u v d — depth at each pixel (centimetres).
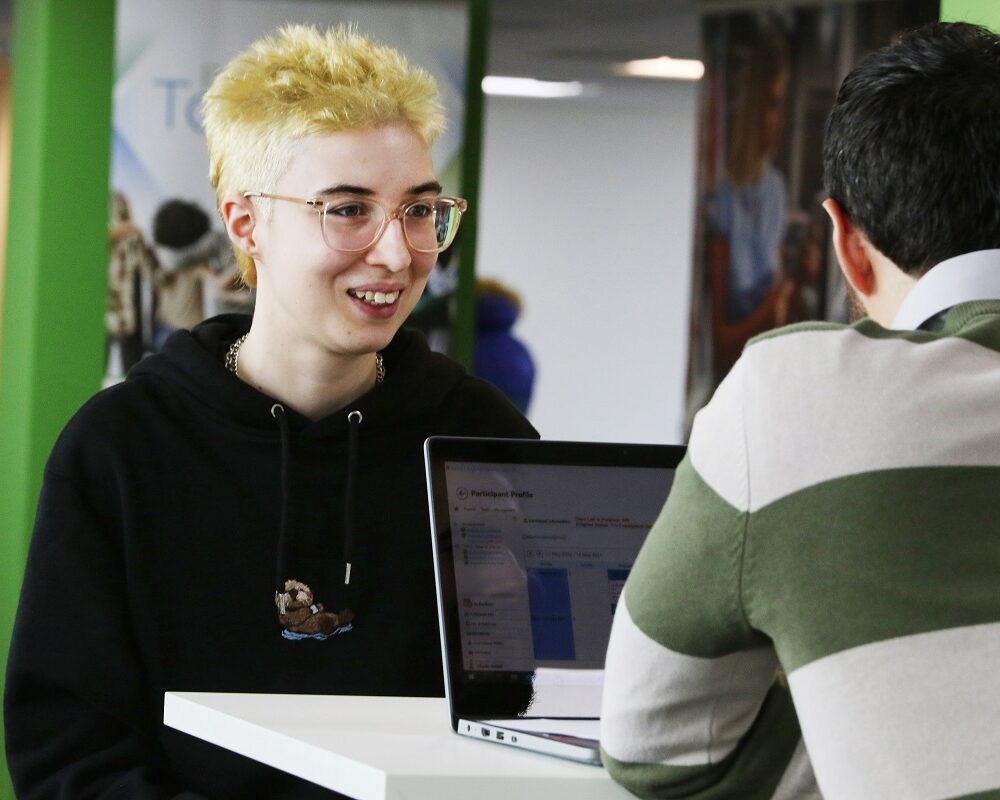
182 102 641
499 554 167
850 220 142
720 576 121
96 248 638
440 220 212
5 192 977
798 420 120
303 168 207
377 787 131
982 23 224
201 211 644
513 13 1029
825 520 118
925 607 115
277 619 214
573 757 140
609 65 1220
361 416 222
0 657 622
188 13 639
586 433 1448
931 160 134
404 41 663
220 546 215
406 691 216
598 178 1442
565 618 166
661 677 127
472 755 141
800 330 126
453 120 668
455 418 233
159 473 216
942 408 120
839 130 141
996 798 109
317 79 208
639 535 172
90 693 206
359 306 210
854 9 821
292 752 146
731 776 130
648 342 1452
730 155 871
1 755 538
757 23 857
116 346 641
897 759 112
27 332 637
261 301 222
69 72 632
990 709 112
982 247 133
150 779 198
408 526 222
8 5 919
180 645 211
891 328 138
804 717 117
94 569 211
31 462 627
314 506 219
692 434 127
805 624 117
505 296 1430
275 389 224
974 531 118
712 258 884
